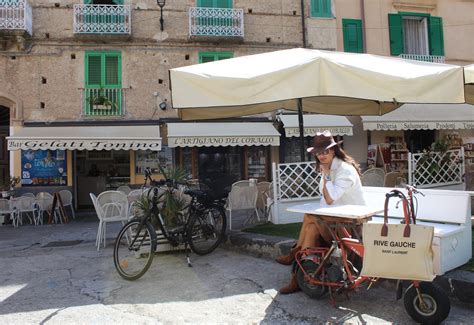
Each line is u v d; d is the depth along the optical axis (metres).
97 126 13.90
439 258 4.08
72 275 5.53
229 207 8.16
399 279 3.46
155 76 14.88
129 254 6.38
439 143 10.98
